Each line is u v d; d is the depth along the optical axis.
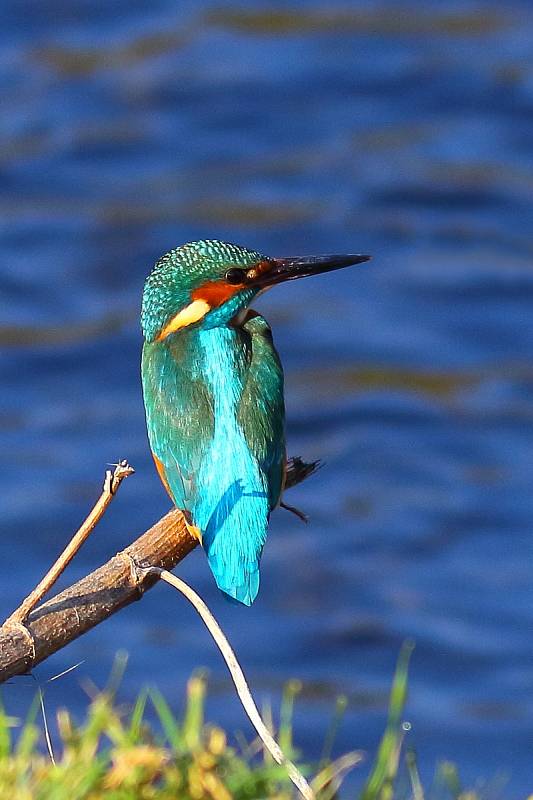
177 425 7.45
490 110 25.08
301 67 26.45
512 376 18.91
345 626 14.75
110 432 17.88
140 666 14.08
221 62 26.72
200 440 7.36
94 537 16.03
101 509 5.73
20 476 17.00
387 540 15.96
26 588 15.25
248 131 24.83
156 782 5.61
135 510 16.47
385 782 6.27
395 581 15.34
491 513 16.30
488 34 27.66
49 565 15.65
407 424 18.00
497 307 20.27
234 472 7.23
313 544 15.96
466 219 22.27
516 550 15.74
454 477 17.02
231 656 5.75
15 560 15.69
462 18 28.27
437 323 19.94
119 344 19.55
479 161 23.67
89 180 23.53
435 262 21.22
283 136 24.77
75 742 5.73
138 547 6.93
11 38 27.47
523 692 13.75
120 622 14.84
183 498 7.29
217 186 23.30
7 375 19.03
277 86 25.97
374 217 22.38
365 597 15.14
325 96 25.77
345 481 17.09
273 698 13.71
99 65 26.59
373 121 25.00
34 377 19.03
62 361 19.25
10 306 20.44
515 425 17.92
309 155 24.14
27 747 5.77
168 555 7.07
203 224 22.11
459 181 23.12
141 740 5.87
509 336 19.72
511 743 13.03
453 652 14.32
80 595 5.87
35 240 21.89
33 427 18.00
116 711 7.09
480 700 13.66
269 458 7.36
